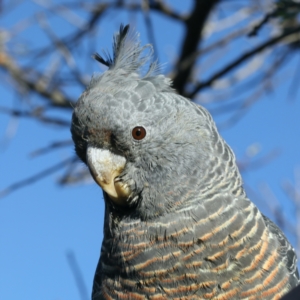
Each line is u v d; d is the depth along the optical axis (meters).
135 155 16.36
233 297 15.64
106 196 17.02
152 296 16.02
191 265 15.78
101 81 16.91
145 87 16.56
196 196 16.09
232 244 15.79
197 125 16.62
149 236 16.11
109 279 16.58
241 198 16.42
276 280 15.79
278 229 17.34
